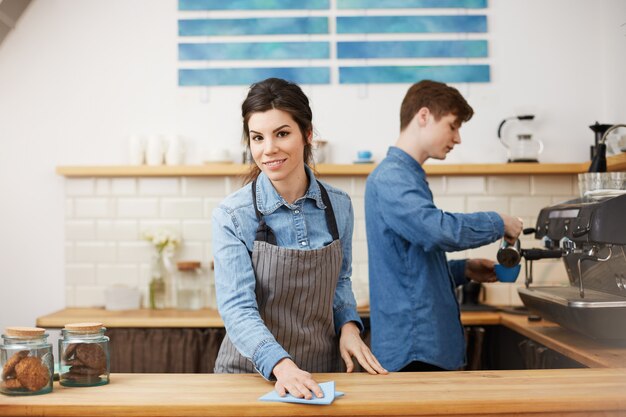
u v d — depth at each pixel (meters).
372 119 4.04
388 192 2.46
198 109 4.05
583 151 4.02
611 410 1.65
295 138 1.89
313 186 2.08
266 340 1.78
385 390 1.73
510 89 4.04
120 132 4.05
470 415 1.63
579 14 4.05
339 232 2.14
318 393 1.63
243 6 4.05
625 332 2.29
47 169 4.04
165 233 3.89
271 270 1.98
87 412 1.61
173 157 3.93
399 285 2.48
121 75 4.05
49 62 4.04
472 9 4.05
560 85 4.04
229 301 1.89
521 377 1.87
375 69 4.02
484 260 2.83
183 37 4.06
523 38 4.05
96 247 4.02
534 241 3.93
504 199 4.01
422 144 2.57
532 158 3.89
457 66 4.03
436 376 1.89
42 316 3.82
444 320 2.50
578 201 2.47
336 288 2.19
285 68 4.04
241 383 1.81
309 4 4.05
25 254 4.04
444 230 2.33
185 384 1.81
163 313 3.69
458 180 4.01
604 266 2.45
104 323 3.45
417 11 4.05
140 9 4.06
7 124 4.04
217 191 4.02
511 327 3.20
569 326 2.46
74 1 4.05
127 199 4.02
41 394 1.70
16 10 3.96
